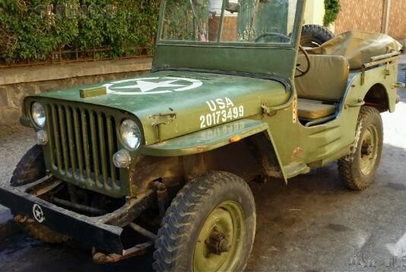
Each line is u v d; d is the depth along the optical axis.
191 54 4.02
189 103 2.89
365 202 4.59
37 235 3.64
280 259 3.57
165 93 3.08
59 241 3.85
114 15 7.44
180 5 4.07
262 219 4.24
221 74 3.80
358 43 4.96
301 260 3.56
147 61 7.88
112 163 2.86
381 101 5.01
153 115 2.66
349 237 3.89
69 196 3.56
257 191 4.88
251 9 3.67
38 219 2.97
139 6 7.80
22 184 3.43
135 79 3.63
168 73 3.93
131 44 7.93
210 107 2.95
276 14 3.57
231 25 3.79
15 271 3.51
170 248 2.69
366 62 4.75
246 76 3.68
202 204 2.79
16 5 6.24
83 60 7.45
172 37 4.16
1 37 6.31
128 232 3.66
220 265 3.14
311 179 5.21
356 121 4.48
